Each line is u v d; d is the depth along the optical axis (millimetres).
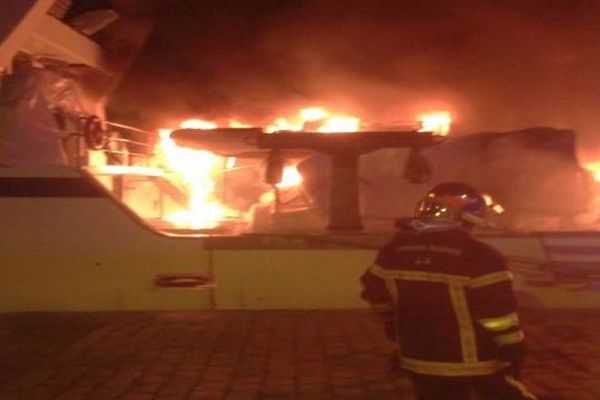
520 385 4746
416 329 4754
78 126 12766
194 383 7520
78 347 8867
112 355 8531
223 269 10773
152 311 10742
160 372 7887
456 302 4664
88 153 12820
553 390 7238
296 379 7652
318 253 10750
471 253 4695
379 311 5016
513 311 4660
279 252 10758
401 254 4832
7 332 9641
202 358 8406
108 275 10773
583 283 10594
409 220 4969
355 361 8258
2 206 10766
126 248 10773
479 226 5047
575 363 8109
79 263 10773
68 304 10789
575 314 10383
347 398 7074
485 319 4637
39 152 11883
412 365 4781
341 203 11281
